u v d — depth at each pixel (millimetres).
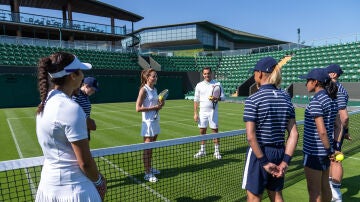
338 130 3973
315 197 3504
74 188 2018
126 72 25562
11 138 9188
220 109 18109
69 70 2000
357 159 6535
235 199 4371
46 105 1965
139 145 3562
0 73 19719
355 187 4945
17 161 2725
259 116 2721
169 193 4633
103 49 27594
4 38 22812
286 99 2812
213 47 51594
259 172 2824
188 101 25000
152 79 5461
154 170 5570
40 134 1997
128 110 17844
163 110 17594
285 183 5078
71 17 30828
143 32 51750
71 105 1929
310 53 26438
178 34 49531
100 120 13344
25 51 23031
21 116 14734
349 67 21750
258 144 2699
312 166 3477
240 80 27375
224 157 6613
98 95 23922
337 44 25219
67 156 1996
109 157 6473
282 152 2797
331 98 3410
